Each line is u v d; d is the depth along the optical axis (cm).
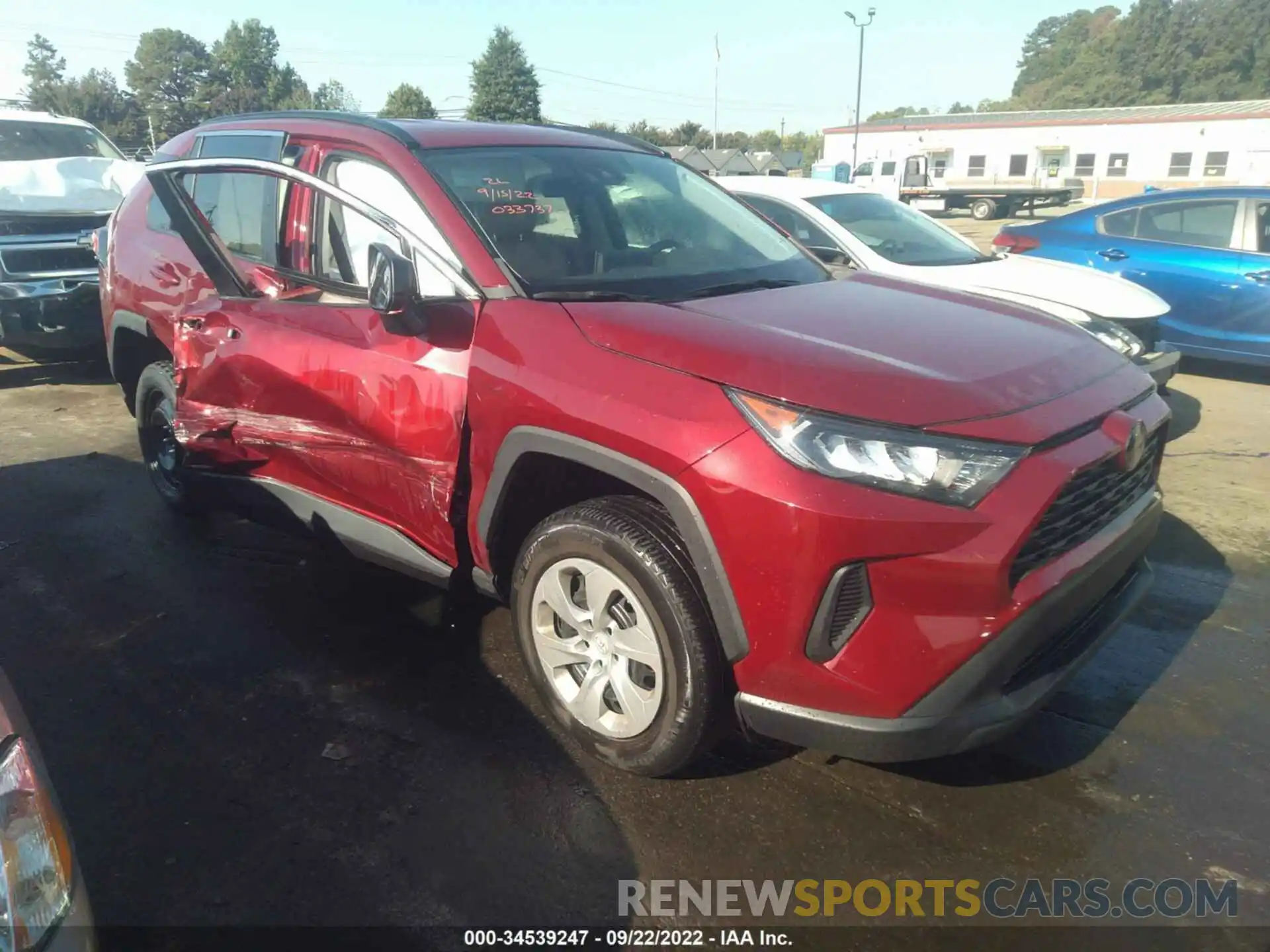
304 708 326
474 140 365
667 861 258
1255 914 241
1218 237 783
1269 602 410
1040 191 3316
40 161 812
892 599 232
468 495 307
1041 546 243
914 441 232
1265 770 298
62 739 310
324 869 254
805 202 686
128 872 252
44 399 741
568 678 296
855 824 272
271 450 374
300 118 399
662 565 255
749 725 255
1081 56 9350
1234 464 595
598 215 359
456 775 291
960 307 327
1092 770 297
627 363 264
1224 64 8131
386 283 284
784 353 254
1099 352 304
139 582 421
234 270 387
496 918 239
